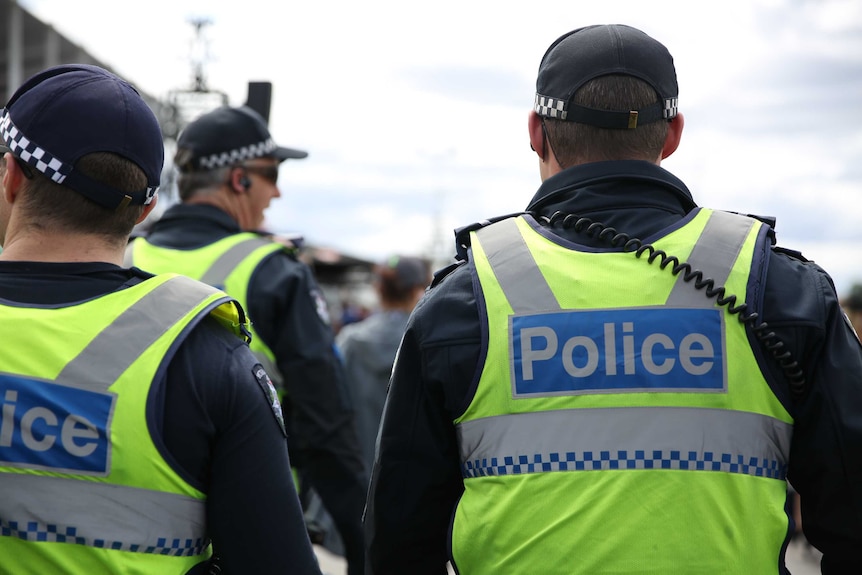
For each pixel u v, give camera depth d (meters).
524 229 1.84
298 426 2.93
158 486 1.56
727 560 1.63
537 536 1.67
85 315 1.59
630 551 1.63
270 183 3.19
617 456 1.66
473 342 1.76
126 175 1.63
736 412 1.68
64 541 1.52
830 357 1.69
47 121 1.60
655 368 1.68
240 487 1.62
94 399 1.55
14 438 1.53
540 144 1.94
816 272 1.77
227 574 1.66
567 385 1.70
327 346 2.94
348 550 3.03
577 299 1.74
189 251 2.93
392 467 1.84
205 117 3.09
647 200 1.82
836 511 1.70
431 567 1.91
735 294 1.71
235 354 1.67
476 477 1.76
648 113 1.83
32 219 1.63
